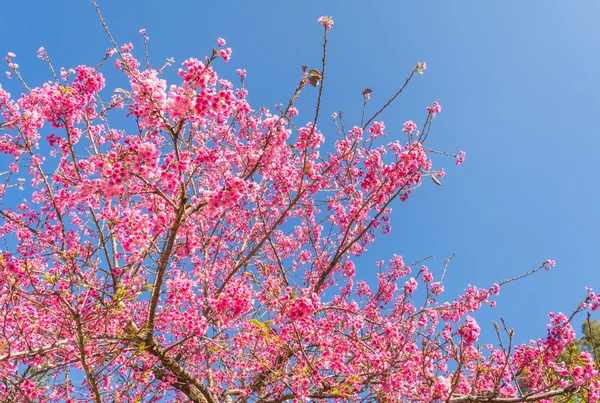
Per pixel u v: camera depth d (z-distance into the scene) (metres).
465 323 4.18
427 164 6.48
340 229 8.19
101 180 4.11
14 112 5.68
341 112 6.88
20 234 5.97
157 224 5.06
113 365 5.64
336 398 4.98
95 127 7.11
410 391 4.68
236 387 7.03
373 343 5.25
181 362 6.34
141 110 4.17
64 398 5.67
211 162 4.89
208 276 6.55
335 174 7.29
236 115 6.94
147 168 4.12
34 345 5.48
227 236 8.05
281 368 5.36
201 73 3.90
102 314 4.61
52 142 5.98
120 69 6.09
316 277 8.66
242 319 6.02
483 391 4.94
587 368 4.43
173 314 5.73
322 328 5.22
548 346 5.04
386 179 6.27
